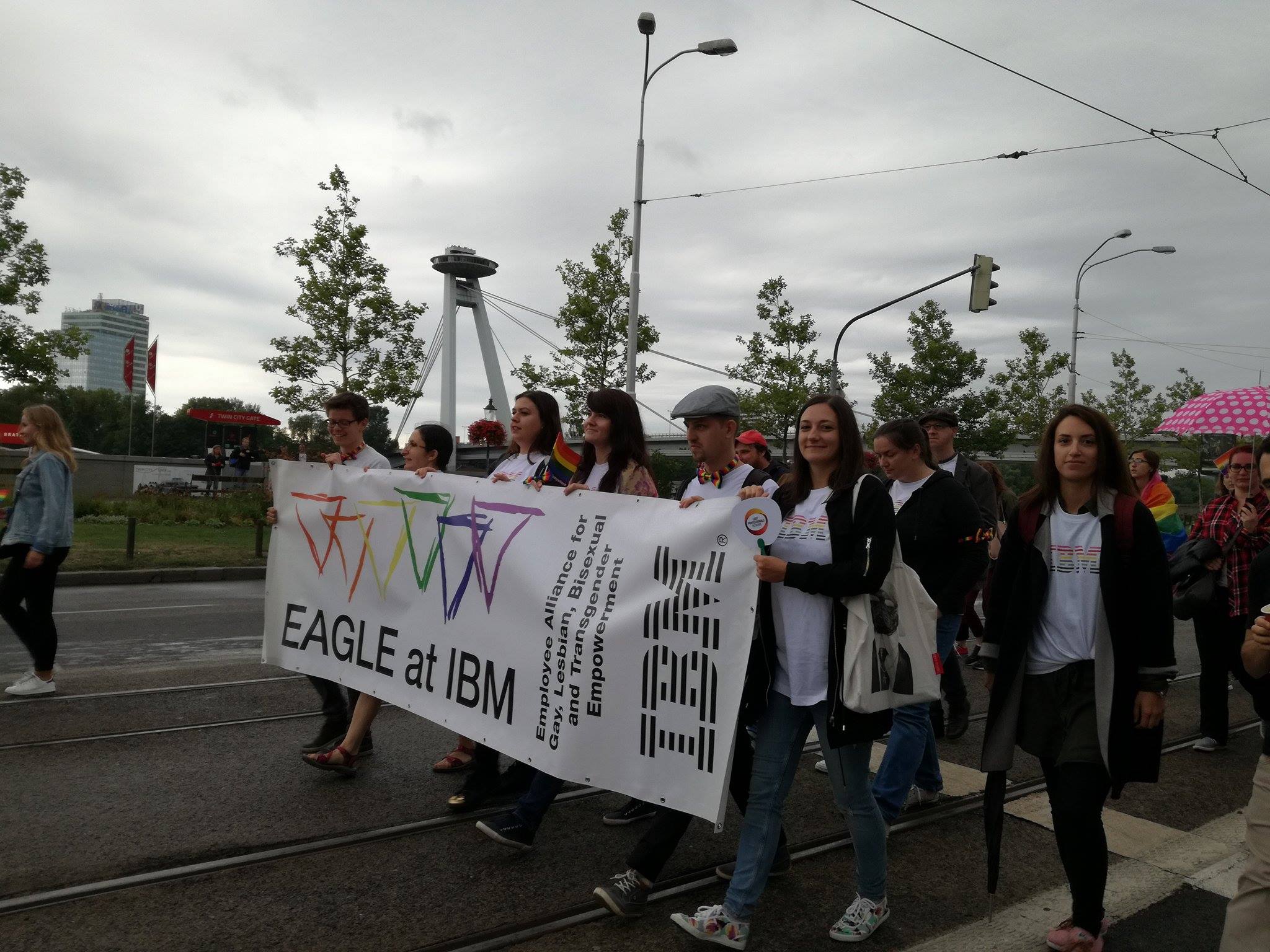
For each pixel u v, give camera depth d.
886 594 2.94
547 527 3.86
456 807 4.13
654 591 3.35
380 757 4.94
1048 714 3.09
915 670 2.95
